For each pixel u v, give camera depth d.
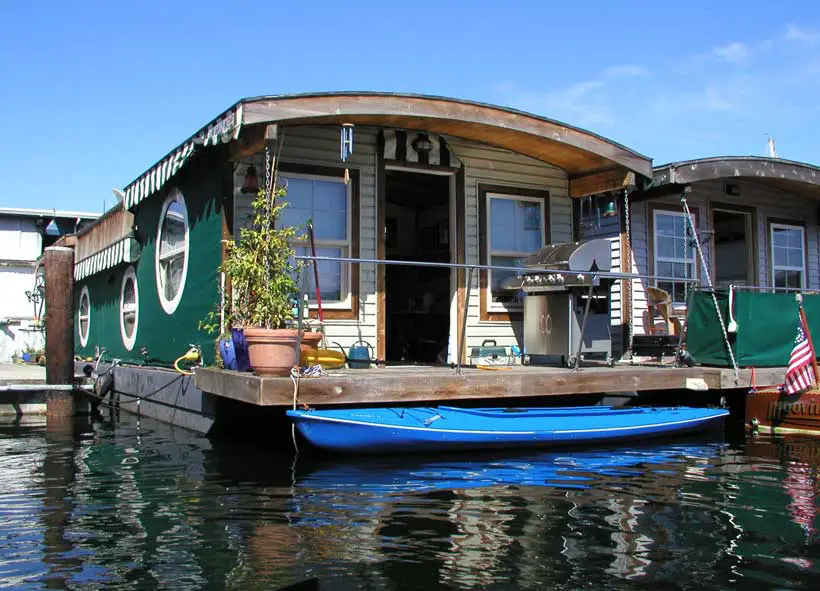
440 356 10.31
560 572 4.18
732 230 12.76
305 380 6.62
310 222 8.09
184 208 9.62
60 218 23.23
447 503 5.50
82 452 7.70
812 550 4.57
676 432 8.34
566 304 8.94
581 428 7.59
